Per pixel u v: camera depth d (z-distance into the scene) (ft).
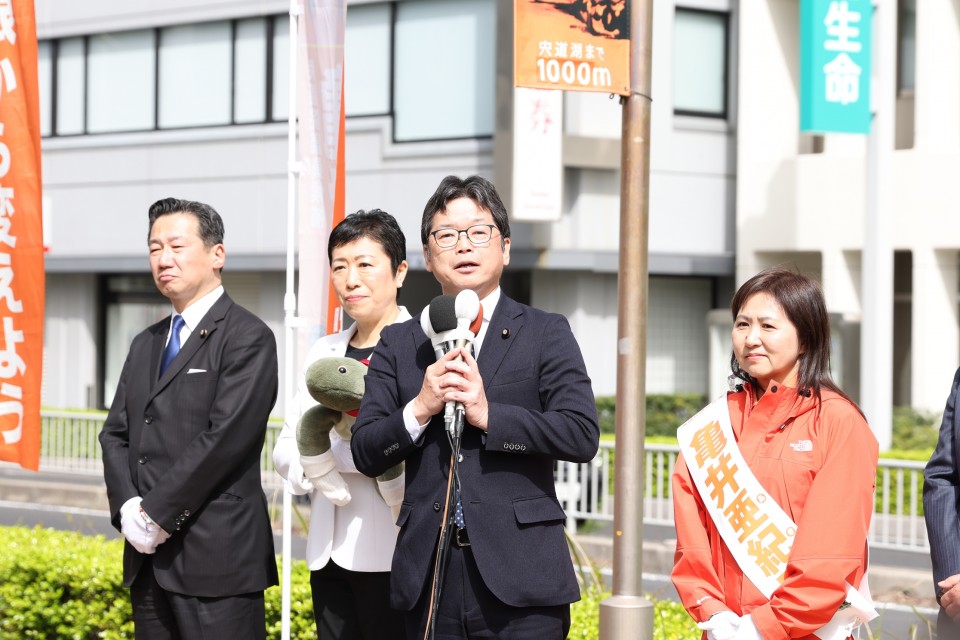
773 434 10.79
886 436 43.60
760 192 51.85
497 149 47.52
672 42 52.24
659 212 52.21
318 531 14.05
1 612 18.85
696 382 55.11
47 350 61.93
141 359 15.02
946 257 48.06
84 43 58.95
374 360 12.19
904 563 29.43
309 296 16.22
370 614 13.82
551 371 11.51
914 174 47.83
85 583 18.52
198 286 14.80
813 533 10.22
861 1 43.04
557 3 13.69
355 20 52.54
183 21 56.24
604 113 48.65
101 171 58.70
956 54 48.03
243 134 54.85
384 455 11.28
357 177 52.65
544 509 11.27
